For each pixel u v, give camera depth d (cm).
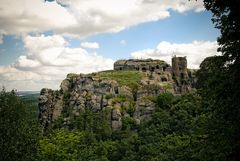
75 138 13225
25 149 6725
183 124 14575
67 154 10644
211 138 3750
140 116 19800
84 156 13100
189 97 18400
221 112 3469
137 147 15050
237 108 3158
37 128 7581
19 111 7269
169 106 19312
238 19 2997
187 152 5859
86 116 19825
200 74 4050
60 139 12581
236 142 3216
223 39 3216
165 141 13312
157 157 11456
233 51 3136
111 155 15212
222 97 3288
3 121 6650
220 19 3247
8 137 6438
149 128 16088
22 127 6888
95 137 18200
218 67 3453
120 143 16175
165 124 15700
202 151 3872
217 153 3494
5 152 6200
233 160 3228
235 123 3241
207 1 3238
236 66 3036
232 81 3067
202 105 4288
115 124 19388
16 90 7700
